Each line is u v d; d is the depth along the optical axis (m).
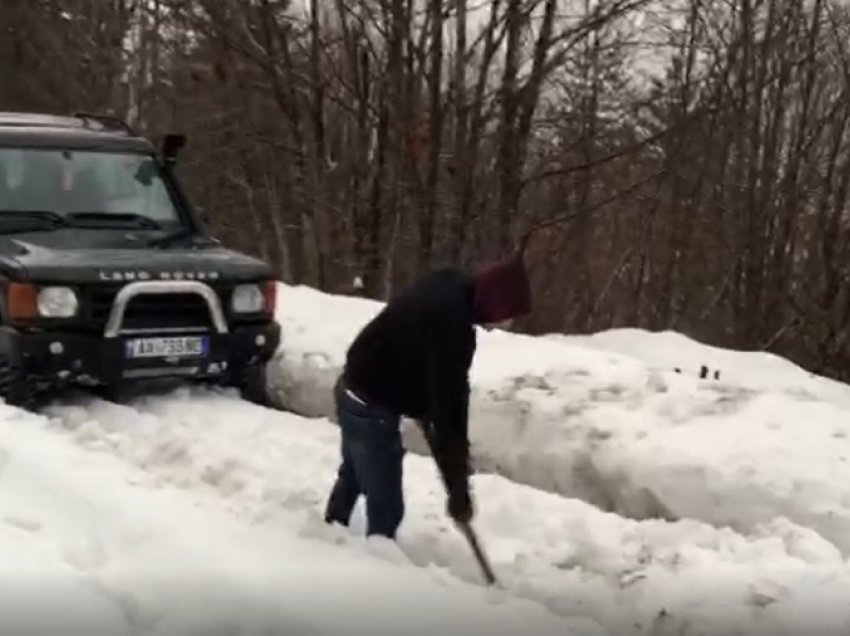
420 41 13.77
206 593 4.54
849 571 4.95
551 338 12.20
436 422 4.72
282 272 17.41
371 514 5.23
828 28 21.02
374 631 4.31
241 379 8.32
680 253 22.00
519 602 4.72
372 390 5.01
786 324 21.58
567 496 6.71
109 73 21.55
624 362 8.48
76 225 8.45
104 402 7.81
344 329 9.83
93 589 4.52
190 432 7.21
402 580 4.84
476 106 13.84
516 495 6.23
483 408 7.51
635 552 5.38
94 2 22.00
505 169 13.89
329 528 5.44
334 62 14.91
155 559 4.88
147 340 7.66
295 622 4.34
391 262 15.16
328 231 15.82
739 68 19.59
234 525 5.43
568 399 7.36
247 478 6.35
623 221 22.75
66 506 5.50
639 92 17.12
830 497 5.66
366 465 5.13
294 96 15.49
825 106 22.09
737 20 18.86
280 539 5.28
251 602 4.47
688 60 17.92
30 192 8.48
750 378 10.38
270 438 7.10
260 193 18.70
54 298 7.39
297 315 10.44
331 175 15.77
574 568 5.27
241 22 14.97
